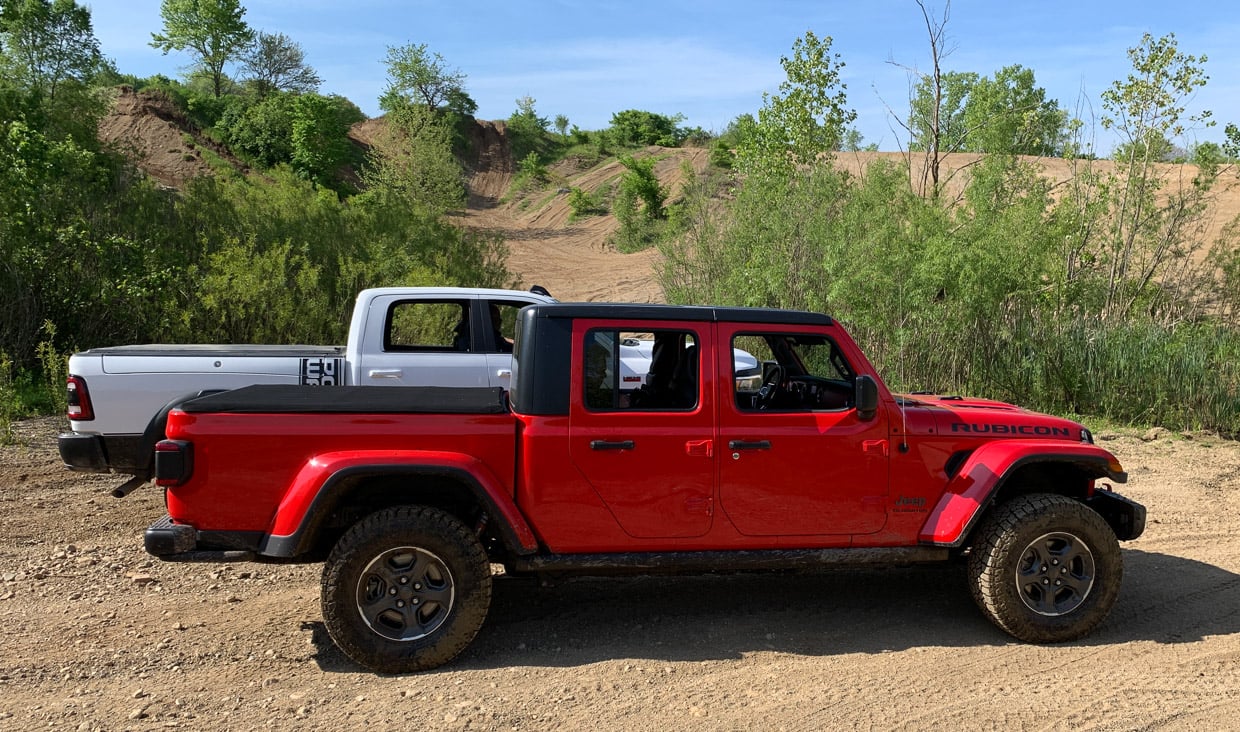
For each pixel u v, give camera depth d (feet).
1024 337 38.37
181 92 213.87
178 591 17.29
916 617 16.44
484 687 13.35
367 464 13.42
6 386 32.68
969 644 15.17
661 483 14.57
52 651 14.43
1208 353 37.65
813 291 40.60
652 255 122.83
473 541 13.96
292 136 186.70
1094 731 12.14
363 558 13.46
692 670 14.05
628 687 13.39
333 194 64.80
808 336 15.30
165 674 13.70
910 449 15.33
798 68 51.37
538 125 306.55
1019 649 14.97
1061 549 15.23
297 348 23.91
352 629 13.48
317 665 14.11
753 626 15.93
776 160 51.80
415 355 23.36
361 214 54.34
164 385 20.68
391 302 23.61
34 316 39.09
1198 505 24.61
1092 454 15.53
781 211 44.55
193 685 13.34
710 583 18.24
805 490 14.98
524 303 24.73
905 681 13.67
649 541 14.73
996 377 37.88
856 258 38.19
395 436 13.88
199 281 41.14
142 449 17.47
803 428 14.97
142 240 44.01
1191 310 49.93
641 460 14.47
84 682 13.39
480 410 14.25
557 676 13.76
